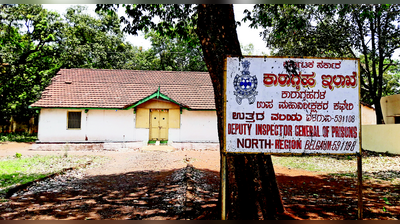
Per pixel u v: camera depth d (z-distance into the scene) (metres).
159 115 18.56
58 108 17.20
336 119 4.57
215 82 4.83
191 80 21.47
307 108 4.55
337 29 16.67
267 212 4.75
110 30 30.09
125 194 6.94
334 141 4.53
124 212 5.56
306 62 4.61
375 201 6.47
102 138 17.64
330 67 4.63
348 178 9.33
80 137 17.44
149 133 18.36
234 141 4.47
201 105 18.42
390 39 16.59
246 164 4.75
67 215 5.36
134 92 19.23
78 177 8.95
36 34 21.36
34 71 24.77
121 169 10.54
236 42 4.94
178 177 8.71
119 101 18.08
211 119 18.64
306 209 5.75
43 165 10.72
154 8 8.82
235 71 4.54
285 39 16.33
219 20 4.82
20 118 29.70
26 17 20.28
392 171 10.52
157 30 9.29
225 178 4.46
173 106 18.50
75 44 23.67
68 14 25.92
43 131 17.11
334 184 8.38
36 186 7.58
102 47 26.47
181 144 17.48
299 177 9.49
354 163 12.91
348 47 17.03
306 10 15.80
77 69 21.22
